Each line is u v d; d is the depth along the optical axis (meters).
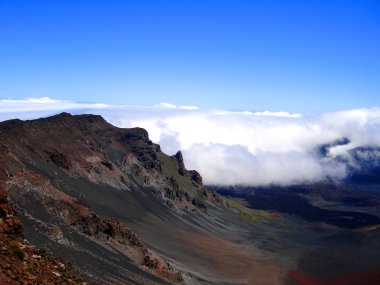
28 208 96.12
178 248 168.88
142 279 93.56
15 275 44.06
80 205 116.31
